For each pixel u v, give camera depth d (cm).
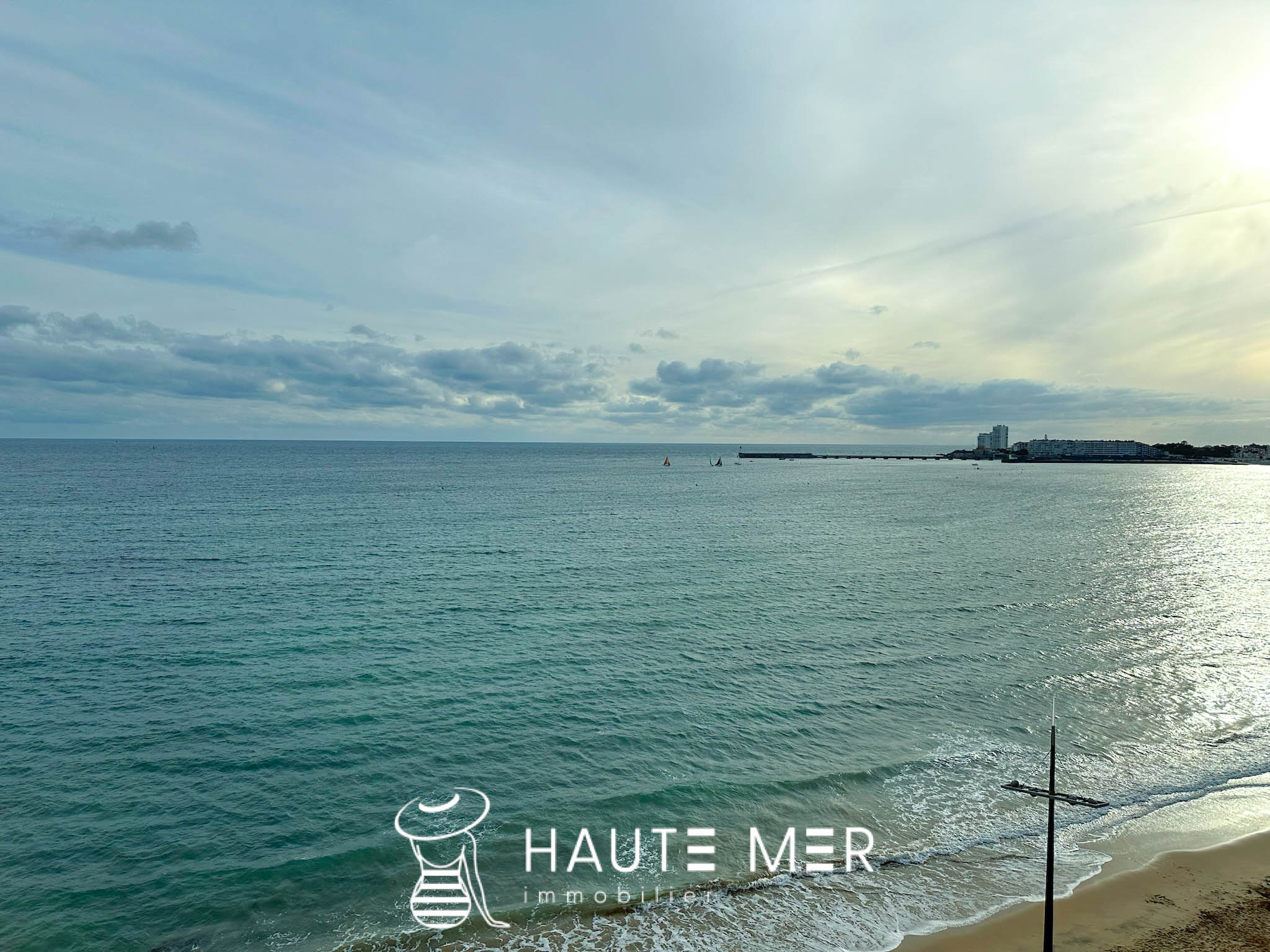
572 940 1455
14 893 1564
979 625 3694
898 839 1816
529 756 2216
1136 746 2333
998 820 1900
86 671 2850
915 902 1576
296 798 1961
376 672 2880
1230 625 3738
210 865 1677
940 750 2291
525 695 2667
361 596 4078
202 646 3161
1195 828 1859
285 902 1562
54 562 4884
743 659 3100
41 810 1877
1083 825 1878
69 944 1432
